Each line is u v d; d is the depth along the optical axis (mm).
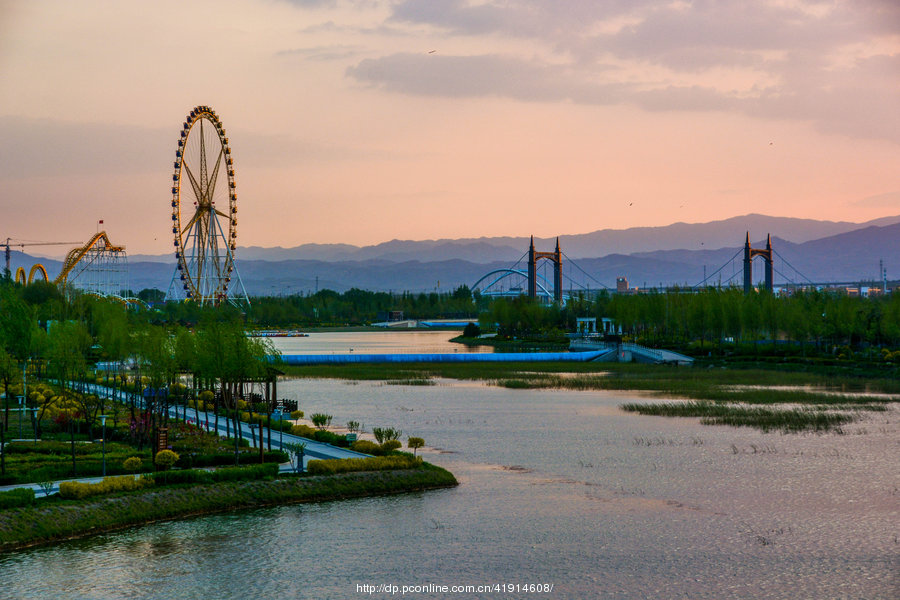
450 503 63500
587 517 59812
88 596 45812
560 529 57031
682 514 60500
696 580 48469
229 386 89062
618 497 65125
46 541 53500
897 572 49438
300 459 68375
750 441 86500
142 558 51281
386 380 150625
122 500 58562
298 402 119375
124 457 70938
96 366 137875
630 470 73875
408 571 49594
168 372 84688
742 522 58562
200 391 110000
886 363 154500
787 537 55531
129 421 85938
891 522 58438
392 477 67750
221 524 58062
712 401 117000
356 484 66062
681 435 90250
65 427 86750
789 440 86812
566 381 145625
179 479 63188
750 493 66000
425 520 59156
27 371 129125
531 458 79062
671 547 53750
